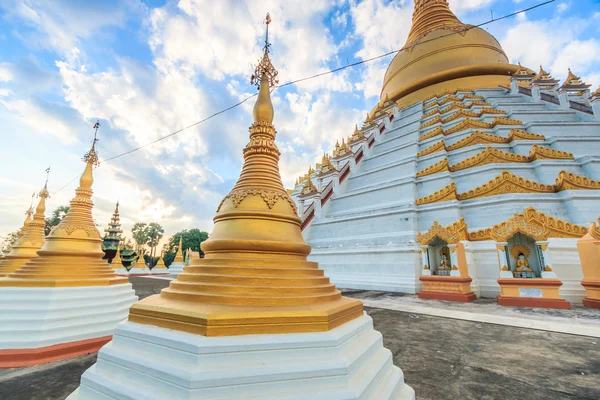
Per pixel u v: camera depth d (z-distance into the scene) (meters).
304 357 2.84
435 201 16.41
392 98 40.94
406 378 4.67
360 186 24.31
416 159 21.56
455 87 35.41
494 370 4.96
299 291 3.46
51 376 5.24
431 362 5.35
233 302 3.18
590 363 5.22
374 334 3.99
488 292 12.94
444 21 40.84
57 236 7.82
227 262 3.61
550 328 7.48
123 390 2.77
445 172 18.11
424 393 4.16
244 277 3.38
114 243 44.44
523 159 16.78
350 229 19.67
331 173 25.08
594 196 13.08
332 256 18.44
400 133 30.41
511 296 10.95
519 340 6.59
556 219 12.39
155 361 2.81
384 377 3.48
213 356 2.64
